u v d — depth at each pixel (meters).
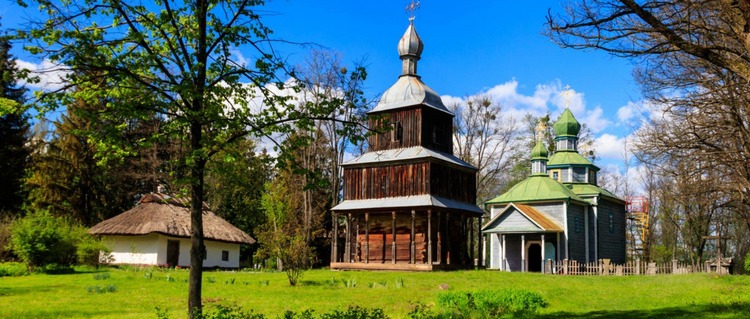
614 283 32.34
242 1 15.77
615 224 60.03
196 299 14.77
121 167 55.53
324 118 15.98
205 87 14.73
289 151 16.27
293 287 29.73
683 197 27.45
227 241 50.00
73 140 54.59
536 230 47.38
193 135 15.05
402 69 48.47
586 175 60.50
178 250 47.31
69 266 41.06
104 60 13.84
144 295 25.88
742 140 17.86
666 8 12.18
